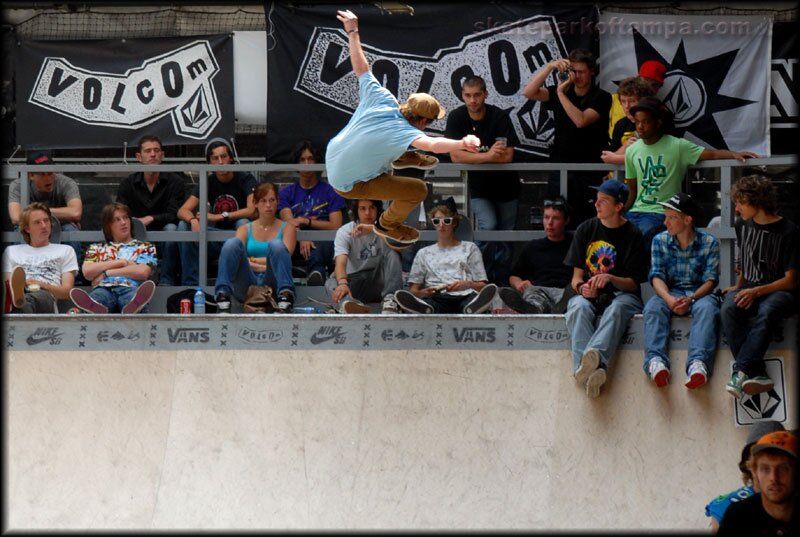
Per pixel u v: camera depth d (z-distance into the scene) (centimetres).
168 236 1845
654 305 1523
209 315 1585
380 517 1480
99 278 1756
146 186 1894
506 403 1531
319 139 1984
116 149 2056
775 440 1248
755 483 1284
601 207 1559
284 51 1986
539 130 1972
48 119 2006
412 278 1752
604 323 1512
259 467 1516
